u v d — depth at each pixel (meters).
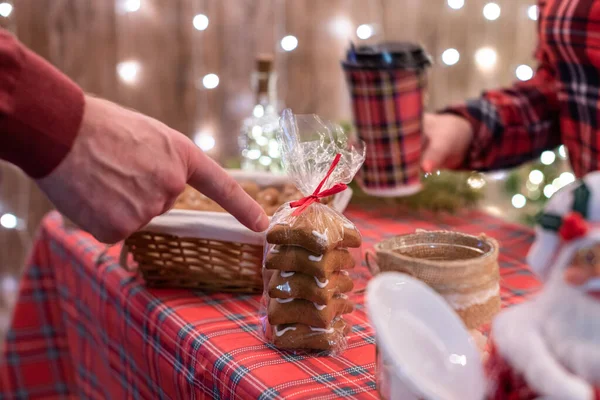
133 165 0.81
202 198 1.04
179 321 0.92
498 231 1.18
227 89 2.15
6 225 2.01
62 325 1.26
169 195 0.83
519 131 1.19
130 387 1.03
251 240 0.94
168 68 2.04
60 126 0.79
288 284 0.84
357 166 0.89
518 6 2.21
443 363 0.68
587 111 1.08
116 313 1.04
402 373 0.67
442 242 0.83
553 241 0.65
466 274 0.75
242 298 0.98
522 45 2.25
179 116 2.10
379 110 0.99
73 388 1.29
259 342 0.87
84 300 1.14
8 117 0.77
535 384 0.63
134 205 0.82
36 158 0.79
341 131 0.92
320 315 0.84
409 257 0.78
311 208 0.86
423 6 2.24
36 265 1.27
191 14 2.03
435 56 2.27
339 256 0.86
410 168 1.02
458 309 0.76
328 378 0.81
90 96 0.83
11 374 1.26
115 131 0.81
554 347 0.64
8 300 2.07
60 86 0.79
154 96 2.05
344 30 2.23
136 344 0.99
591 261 0.63
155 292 0.99
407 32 2.27
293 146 0.88
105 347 1.09
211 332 0.89
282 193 1.09
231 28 2.10
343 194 1.02
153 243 0.97
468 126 1.17
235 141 2.19
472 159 1.19
